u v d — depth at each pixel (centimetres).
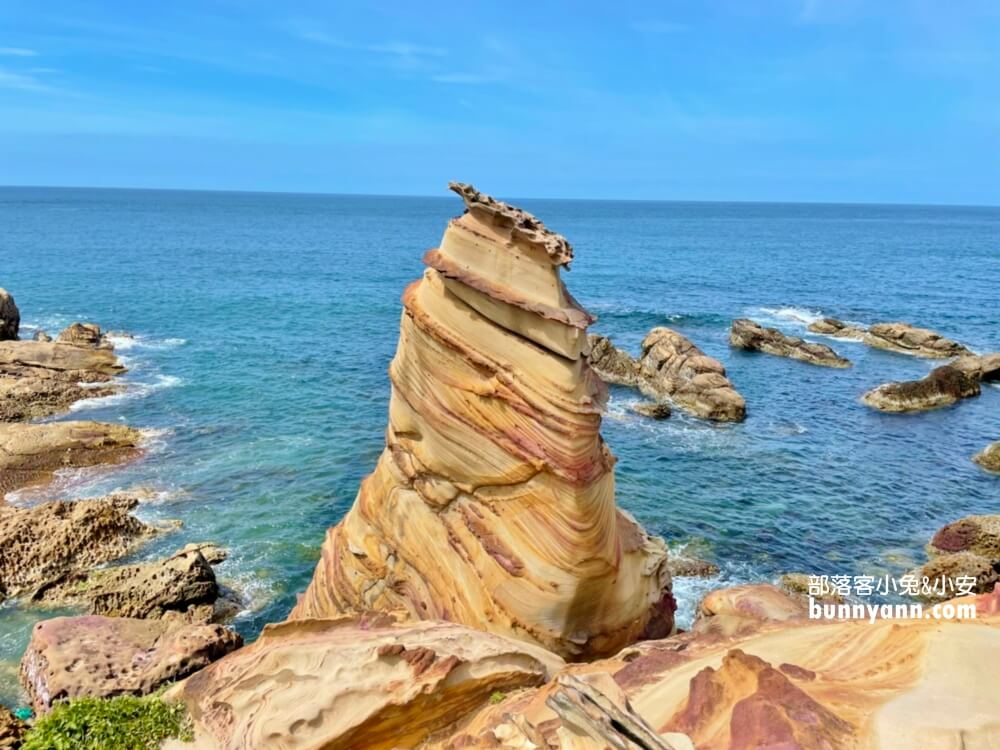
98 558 1933
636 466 2689
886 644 947
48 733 1042
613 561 1175
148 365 3803
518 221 1105
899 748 679
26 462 2502
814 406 3469
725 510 2341
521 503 1150
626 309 5931
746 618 1218
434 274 1195
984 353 4588
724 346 4709
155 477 2447
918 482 2589
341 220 18588
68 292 5878
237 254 9200
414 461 1255
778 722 704
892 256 10600
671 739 696
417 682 966
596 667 1059
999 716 727
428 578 1259
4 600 1756
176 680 1400
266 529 2131
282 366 3884
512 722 848
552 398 1102
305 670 1022
